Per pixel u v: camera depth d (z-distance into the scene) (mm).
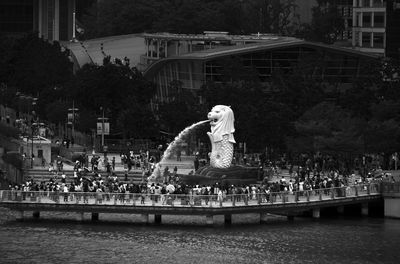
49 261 198875
